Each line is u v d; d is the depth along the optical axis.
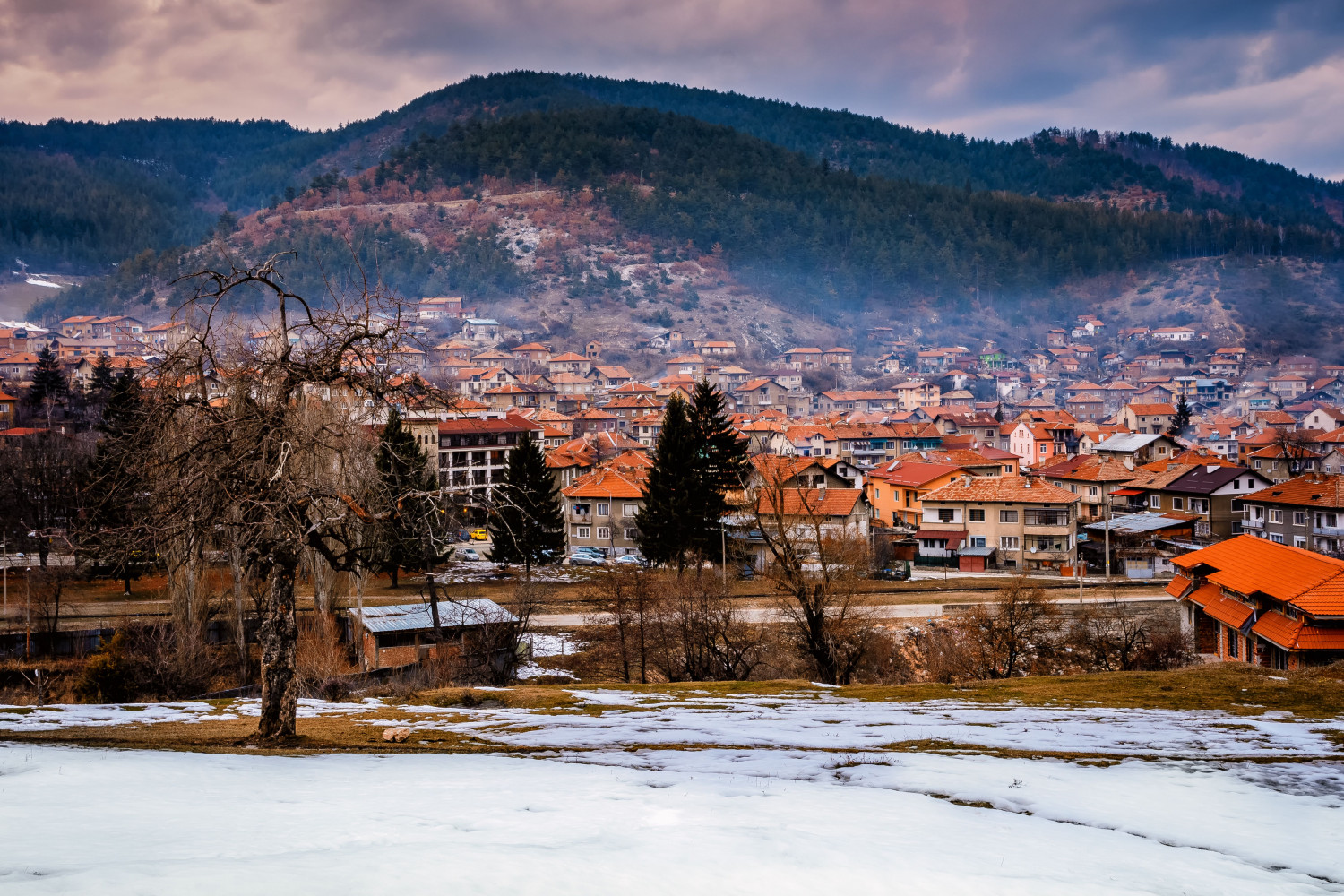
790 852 9.92
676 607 57.19
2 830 10.22
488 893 7.86
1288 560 52.09
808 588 53.84
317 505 21.94
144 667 49.94
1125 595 79.69
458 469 121.94
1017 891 9.02
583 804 12.77
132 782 14.30
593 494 107.12
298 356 22.20
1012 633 58.53
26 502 76.88
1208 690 36.12
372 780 15.46
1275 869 10.85
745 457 88.19
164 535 20.77
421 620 54.28
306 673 46.44
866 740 23.44
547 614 70.00
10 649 59.72
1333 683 36.41
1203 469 111.75
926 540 104.44
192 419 21.09
